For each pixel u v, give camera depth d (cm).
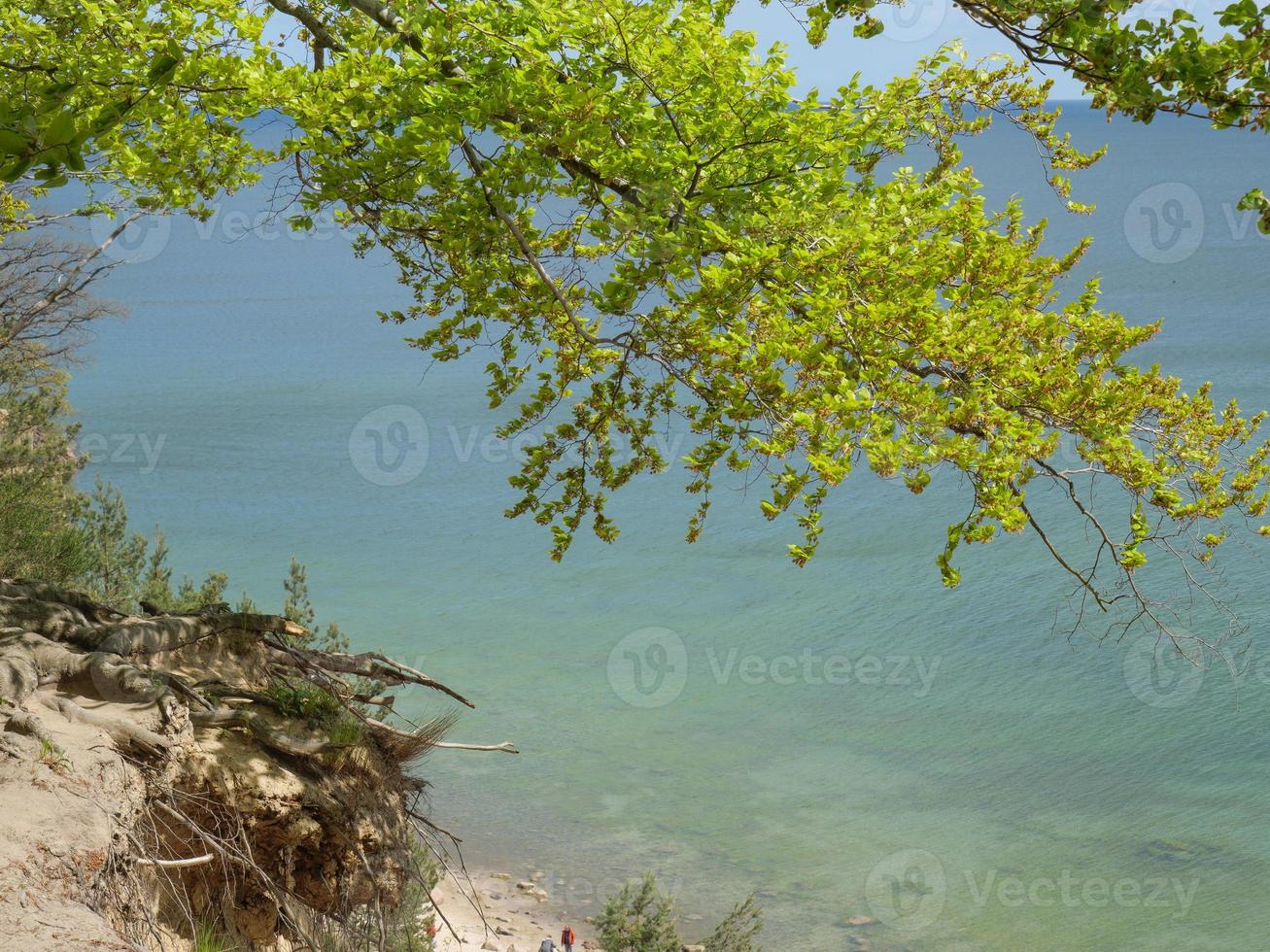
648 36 764
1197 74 522
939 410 650
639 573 6506
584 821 3888
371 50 845
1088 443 741
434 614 5844
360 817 784
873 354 674
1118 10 510
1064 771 4169
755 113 769
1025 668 5031
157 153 893
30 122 306
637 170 784
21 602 766
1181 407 748
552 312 938
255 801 705
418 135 792
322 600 6006
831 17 674
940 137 881
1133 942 3159
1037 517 6856
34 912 476
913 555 6619
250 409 11225
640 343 777
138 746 649
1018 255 754
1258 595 5334
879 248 705
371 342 15338
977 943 3183
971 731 4519
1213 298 14138
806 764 4300
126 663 710
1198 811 3831
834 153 792
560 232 974
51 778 572
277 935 757
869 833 3816
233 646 841
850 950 3156
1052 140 878
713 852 3706
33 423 1961
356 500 8081
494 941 3056
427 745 872
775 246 689
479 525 7512
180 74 773
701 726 4622
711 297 703
